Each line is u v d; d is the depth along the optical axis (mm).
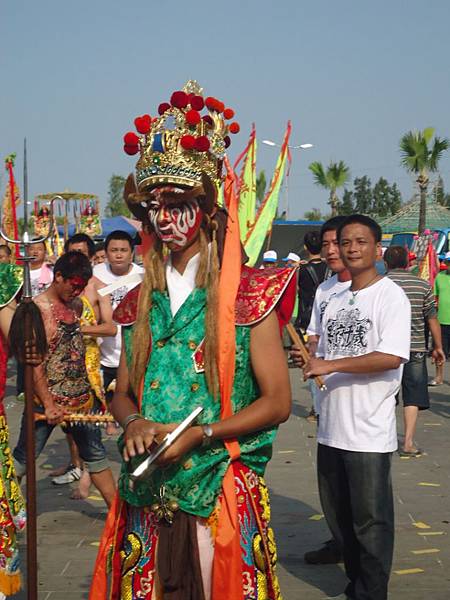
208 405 2785
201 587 2758
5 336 3955
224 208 3000
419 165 36375
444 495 6250
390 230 41438
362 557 4027
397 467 7137
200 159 2859
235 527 2744
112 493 5273
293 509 5902
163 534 2777
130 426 2764
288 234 20734
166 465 2695
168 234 2854
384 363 3984
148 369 2875
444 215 41844
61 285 5148
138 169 2922
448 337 11938
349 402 4086
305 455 7551
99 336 5594
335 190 47656
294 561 4891
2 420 3896
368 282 4203
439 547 5121
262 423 2773
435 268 17500
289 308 2883
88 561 4941
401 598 4375
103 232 23000
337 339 4234
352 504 4051
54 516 5816
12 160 5109
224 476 2768
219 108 3000
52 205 3666
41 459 7570
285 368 2832
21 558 4969
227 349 2773
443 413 9758
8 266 3975
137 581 2820
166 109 2924
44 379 4973
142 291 2939
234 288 2816
